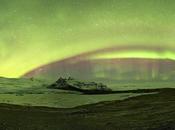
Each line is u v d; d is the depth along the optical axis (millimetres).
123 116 34656
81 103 58281
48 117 34906
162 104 45438
